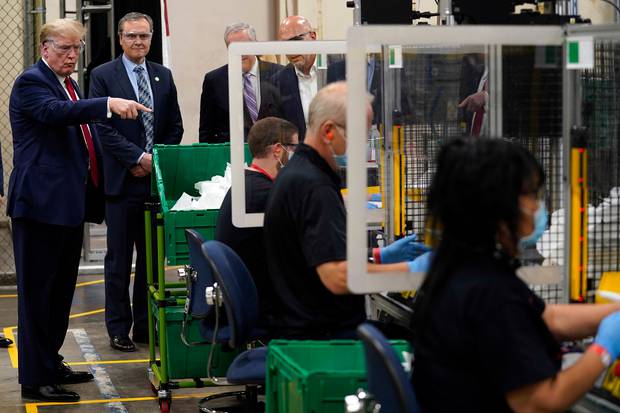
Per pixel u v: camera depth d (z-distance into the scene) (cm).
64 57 759
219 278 552
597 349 330
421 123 539
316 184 497
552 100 423
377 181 562
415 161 550
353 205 421
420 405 344
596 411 352
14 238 760
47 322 770
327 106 502
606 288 399
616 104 426
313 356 442
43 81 752
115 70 940
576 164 397
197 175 823
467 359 332
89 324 1048
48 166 750
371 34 414
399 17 630
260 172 642
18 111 754
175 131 965
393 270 429
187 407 773
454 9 524
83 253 1367
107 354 926
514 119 432
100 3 1212
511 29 421
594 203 420
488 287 329
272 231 515
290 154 643
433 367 338
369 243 566
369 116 531
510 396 326
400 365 327
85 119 742
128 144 911
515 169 334
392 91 545
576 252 398
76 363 894
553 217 431
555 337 379
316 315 511
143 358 912
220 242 593
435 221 348
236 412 751
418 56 526
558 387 323
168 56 1129
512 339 324
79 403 776
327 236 489
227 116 940
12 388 818
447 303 335
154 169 798
